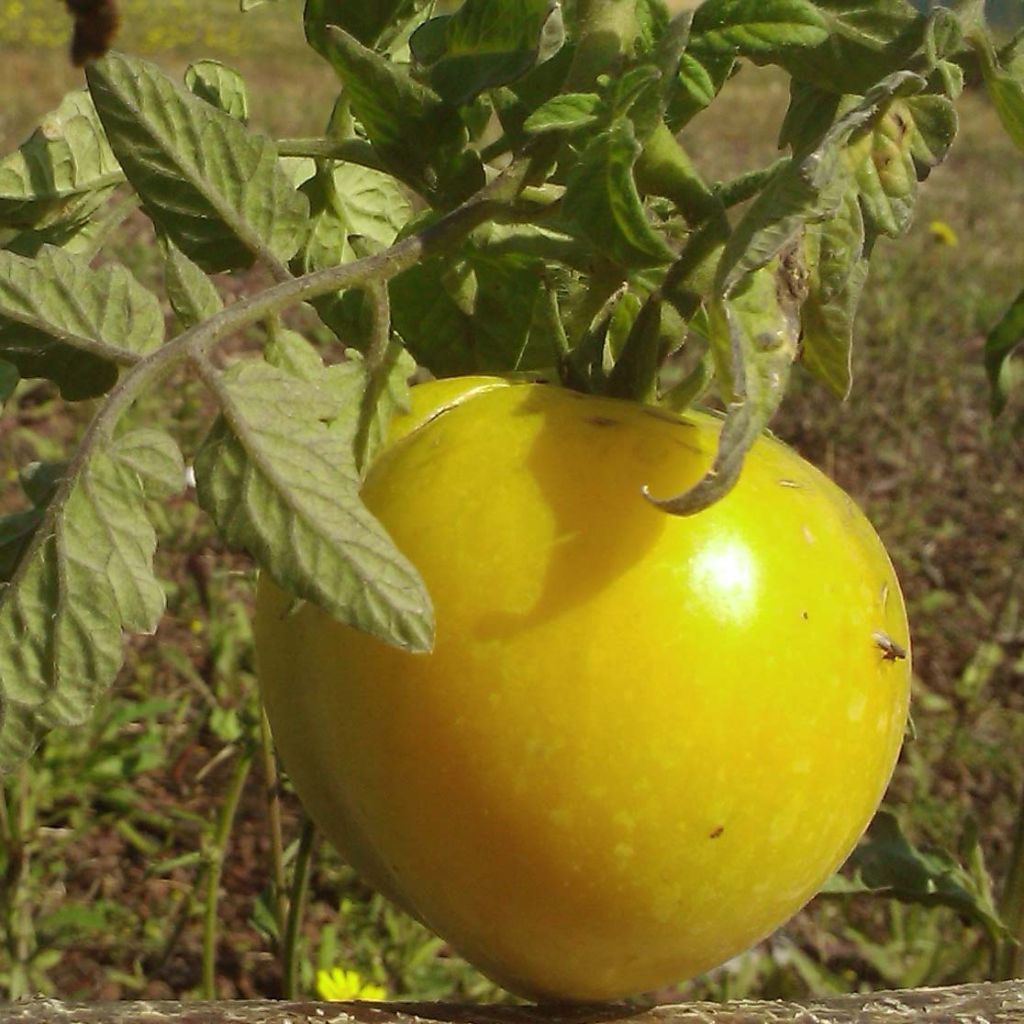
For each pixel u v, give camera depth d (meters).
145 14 5.77
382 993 0.84
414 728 0.32
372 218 0.40
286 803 1.09
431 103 0.35
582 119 0.33
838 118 0.33
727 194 0.35
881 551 0.35
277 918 0.70
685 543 0.33
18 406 1.62
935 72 0.34
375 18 0.38
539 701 0.32
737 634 0.32
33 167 0.38
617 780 0.32
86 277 0.32
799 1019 0.36
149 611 0.31
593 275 0.35
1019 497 1.78
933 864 0.53
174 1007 0.34
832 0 0.35
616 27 0.34
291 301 0.32
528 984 0.35
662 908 0.33
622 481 0.33
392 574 0.30
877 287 2.40
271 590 0.35
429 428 0.34
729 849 0.33
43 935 0.90
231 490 0.31
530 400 0.34
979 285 2.52
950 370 2.12
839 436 1.87
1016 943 0.53
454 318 0.37
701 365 0.35
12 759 0.30
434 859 0.33
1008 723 1.31
